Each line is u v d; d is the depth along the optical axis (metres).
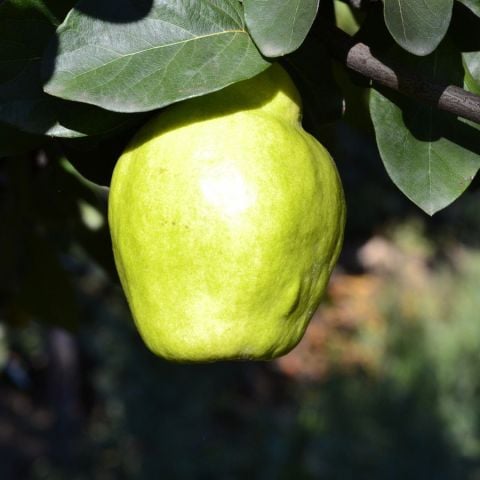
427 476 2.12
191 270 0.45
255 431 2.41
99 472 2.87
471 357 2.55
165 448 2.53
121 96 0.44
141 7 0.45
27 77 0.46
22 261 0.76
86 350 3.44
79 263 1.16
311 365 3.19
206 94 0.46
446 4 0.45
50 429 3.30
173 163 0.45
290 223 0.45
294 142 0.46
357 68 0.47
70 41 0.45
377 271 3.39
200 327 0.46
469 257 3.40
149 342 0.47
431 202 0.48
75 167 0.50
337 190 0.48
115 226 0.47
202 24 0.46
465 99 0.46
